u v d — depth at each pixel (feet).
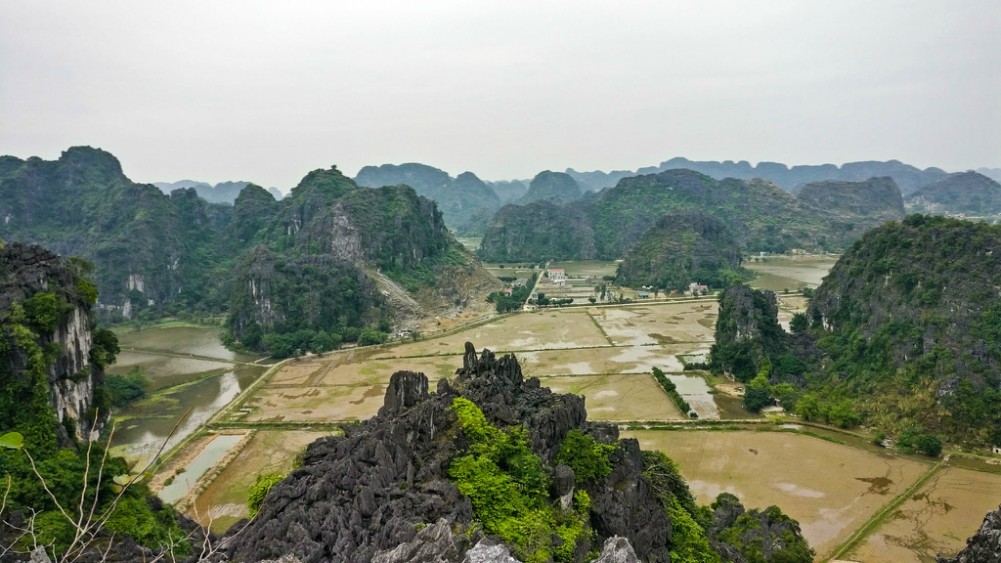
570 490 154.40
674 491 202.69
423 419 160.86
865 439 302.45
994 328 316.60
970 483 251.39
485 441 157.89
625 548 110.63
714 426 323.37
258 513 142.10
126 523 172.45
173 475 276.62
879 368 360.89
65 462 192.75
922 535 213.66
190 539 187.01
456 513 131.54
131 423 353.10
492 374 205.87
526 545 129.80
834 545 209.05
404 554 110.42
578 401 198.39
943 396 304.09
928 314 352.90
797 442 301.02
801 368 418.10
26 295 237.25
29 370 221.25
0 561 138.92
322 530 124.06
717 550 177.17
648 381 413.59
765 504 238.27
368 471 143.13
